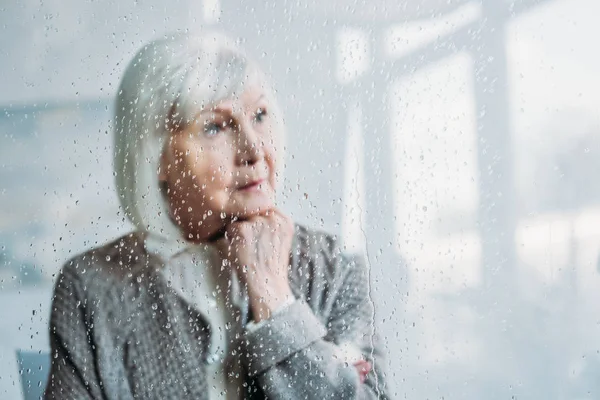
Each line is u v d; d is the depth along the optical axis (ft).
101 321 3.63
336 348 3.20
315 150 3.35
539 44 2.99
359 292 3.22
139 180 3.61
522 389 2.97
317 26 3.38
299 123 3.39
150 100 3.61
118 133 3.69
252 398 3.32
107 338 3.61
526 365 2.96
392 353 3.15
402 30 3.23
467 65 3.11
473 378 3.05
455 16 3.14
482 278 3.05
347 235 3.29
